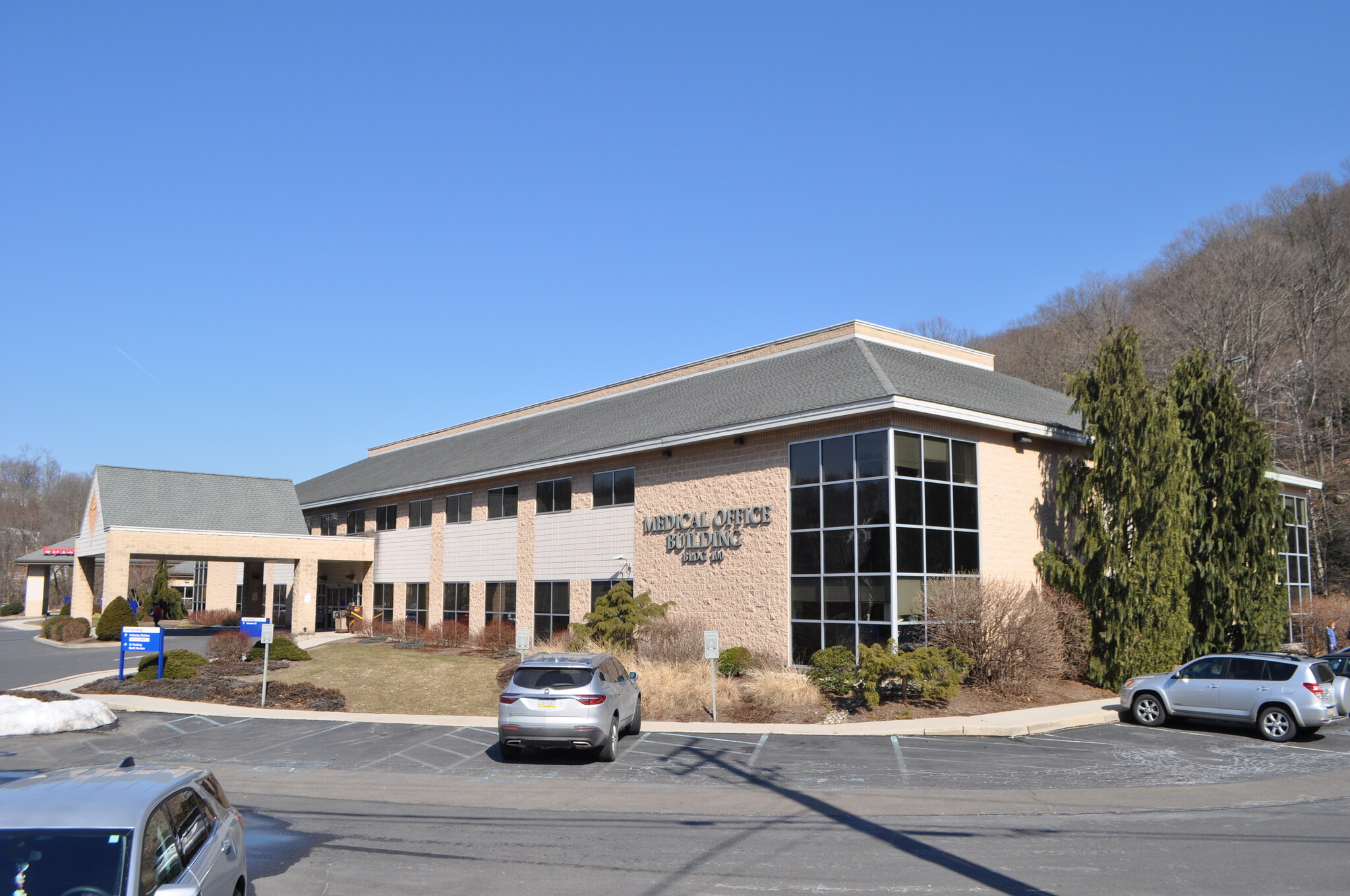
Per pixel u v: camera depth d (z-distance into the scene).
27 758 15.54
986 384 30.20
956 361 33.88
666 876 8.53
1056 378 68.06
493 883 8.36
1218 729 18.31
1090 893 7.88
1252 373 55.78
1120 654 23.02
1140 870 8.59
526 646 23.67
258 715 20.28
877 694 19.72
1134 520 23.64
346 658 30.03
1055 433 26.19
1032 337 76.88
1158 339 61.78
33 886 4.71
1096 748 16.02
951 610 21.61
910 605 22.56
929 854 9.20
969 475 24.78
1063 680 23.31
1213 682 17.98
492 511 36.81
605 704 14.57
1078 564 24.50
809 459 24.69
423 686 23.88
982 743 16.52
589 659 15.11
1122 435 23.80
